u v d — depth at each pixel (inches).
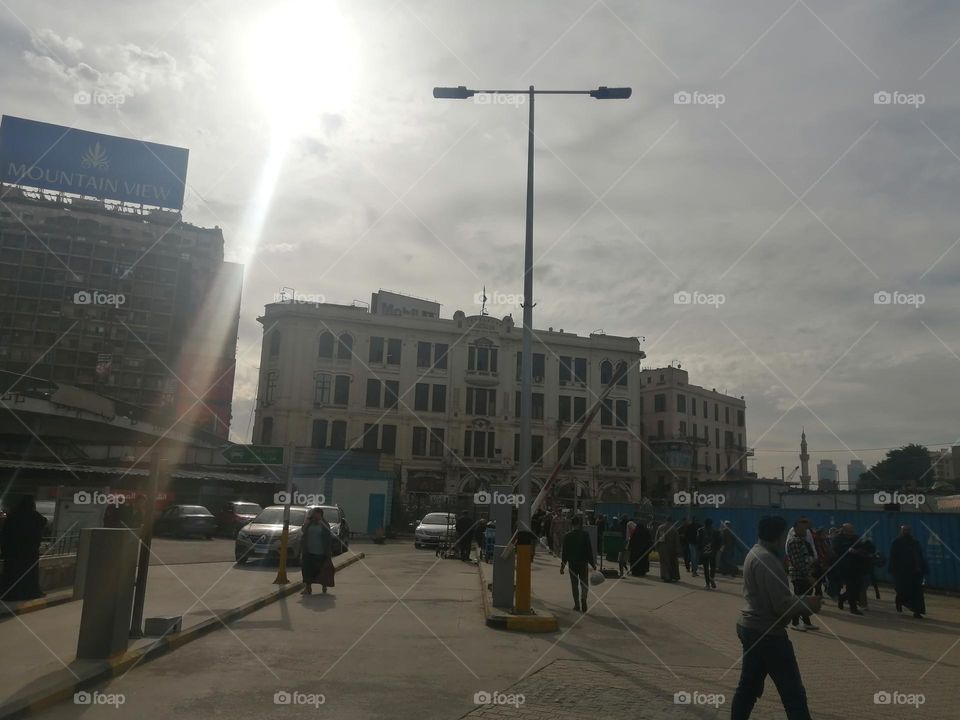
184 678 302.0
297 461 1841.8
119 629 319.6
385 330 2337.6
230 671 316.2
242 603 488.7
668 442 2775.6
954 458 1888.5
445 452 2321.6
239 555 808.3
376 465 1947.6
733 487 1503.4
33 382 1005.8
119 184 2372.0
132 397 2541.8
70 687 272.4
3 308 2481.5
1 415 1045.2
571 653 382.3
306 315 2263.8
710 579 743.1
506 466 2343.8
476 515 2229.3
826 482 1797.5
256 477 1638.8
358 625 447.2
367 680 309.1
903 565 587.2
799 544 509.4
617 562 1002.1
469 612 520.7
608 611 550.3
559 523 1175.0
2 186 2554.1
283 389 2220.7
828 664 376.2
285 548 629.6
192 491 1545.3
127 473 1176.2
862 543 597.6
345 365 2282.2
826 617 565.3
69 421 1088.2
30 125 2306.8
